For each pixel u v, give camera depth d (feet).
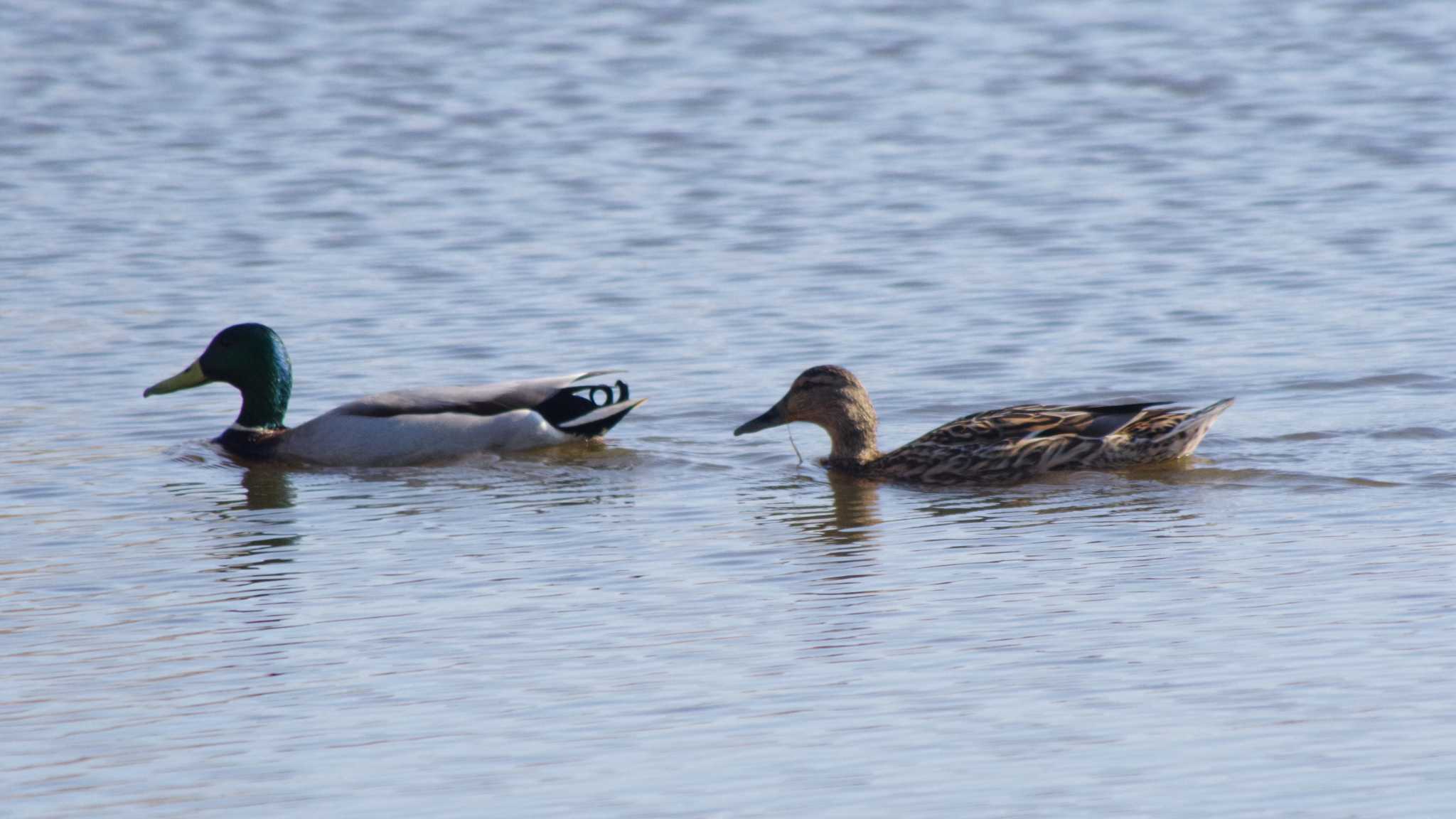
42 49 129.39
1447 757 29.63
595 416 56.65
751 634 37.47
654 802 28.96
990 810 28.25
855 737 31.48
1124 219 85.10
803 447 55.98
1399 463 50.14
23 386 62.69
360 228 86.43
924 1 141.08
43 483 52.19
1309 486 48.47
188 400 61.98
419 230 85.76
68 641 38.04
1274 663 34.55
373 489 52.24
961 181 93.76
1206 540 43.88
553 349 66.44
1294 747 30.32
